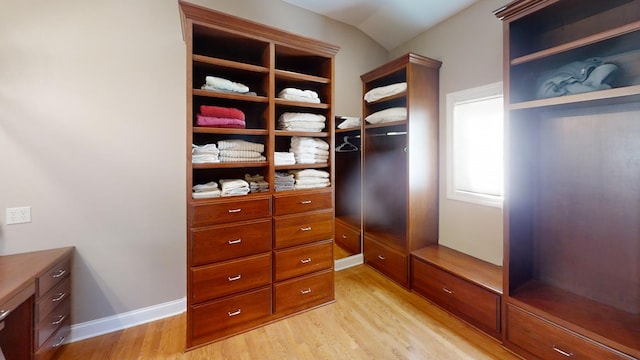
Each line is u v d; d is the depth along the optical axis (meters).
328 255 2.33
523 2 1.62
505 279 1.78
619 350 1.30
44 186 1.76
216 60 1.87
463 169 2.53
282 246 2.11
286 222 2.12
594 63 1.51
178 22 2.08
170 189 2.12
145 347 1.82
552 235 1.88
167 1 2.04
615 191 1.60
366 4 2.63
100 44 1.85
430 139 2.67
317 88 2.50
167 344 1.85
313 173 2.30
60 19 1.75
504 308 1.78
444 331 1.97
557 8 1.58
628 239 1.56
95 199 1.90
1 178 1.67
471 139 2.45
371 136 3.17
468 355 1.73
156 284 2.12
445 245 2.70
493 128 2.29
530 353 1.65
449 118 2.61
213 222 1.83
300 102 2.22
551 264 1.89
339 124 3.00
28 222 1.74
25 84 1.69
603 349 1.35
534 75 1.86
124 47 1.92
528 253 1.93
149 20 1.99
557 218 1.85
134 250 2.03
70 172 1.82
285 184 2.16
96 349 1.79
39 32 1.71
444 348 1.79
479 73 2.34
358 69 3.08
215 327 1.86
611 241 1.63
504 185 1.78
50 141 1.76
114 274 1.98
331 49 2.27
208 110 1.89
